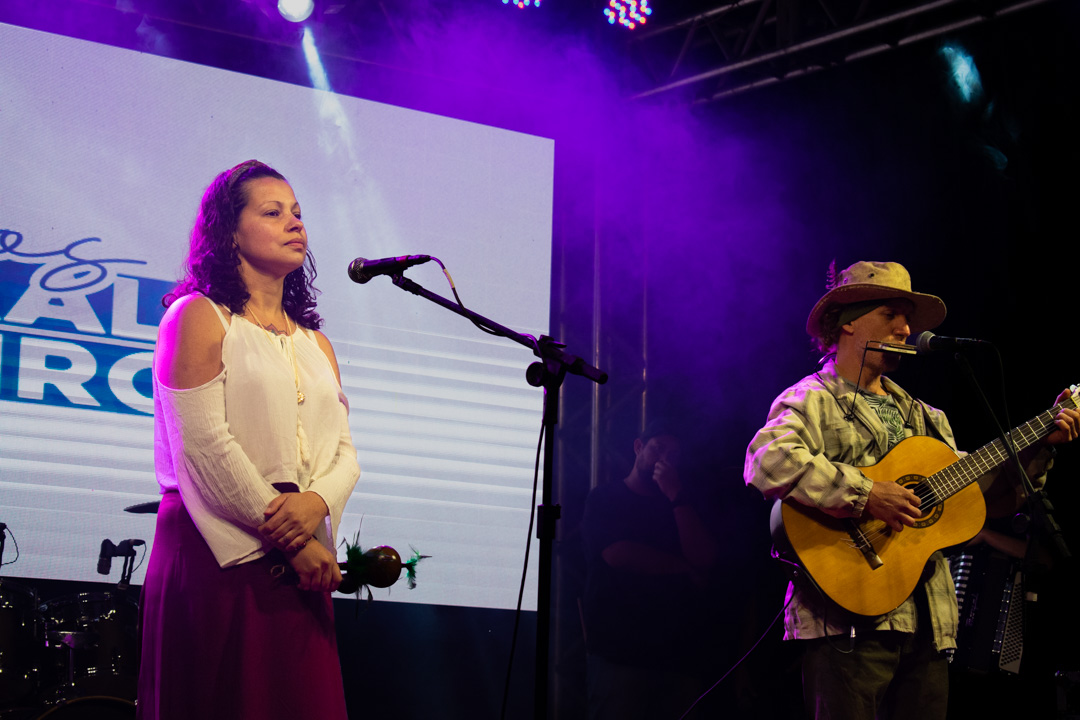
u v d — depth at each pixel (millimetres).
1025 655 4559
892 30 5125
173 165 4836
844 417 3156
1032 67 5055
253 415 2352
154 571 2322
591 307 5895
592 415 5691
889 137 5605
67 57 4734
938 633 2963
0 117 4566
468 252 5391
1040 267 5051
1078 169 4934
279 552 2320
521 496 5273
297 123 5121
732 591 4641
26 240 4520
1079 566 4656
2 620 3732
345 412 2617
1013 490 3279
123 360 4598
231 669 2227
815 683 2961
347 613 5152
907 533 3012
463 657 5254
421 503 5020
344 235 5117
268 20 5238
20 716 3744
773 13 5684
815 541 2977
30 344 4453
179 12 5090
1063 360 4957
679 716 4316
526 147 5648
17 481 4336
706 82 5758
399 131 5344
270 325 2529
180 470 2277
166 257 4746
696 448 5770
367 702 5105
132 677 3969
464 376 5250
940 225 5414
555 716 5199
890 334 3260
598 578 4484
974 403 5199
